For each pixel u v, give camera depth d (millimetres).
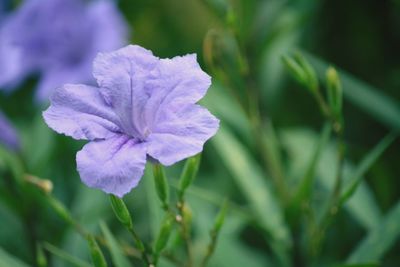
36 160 600
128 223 457
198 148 429
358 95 595
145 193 632
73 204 626
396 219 515
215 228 484
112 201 453
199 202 577
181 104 440
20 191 553
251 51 624
